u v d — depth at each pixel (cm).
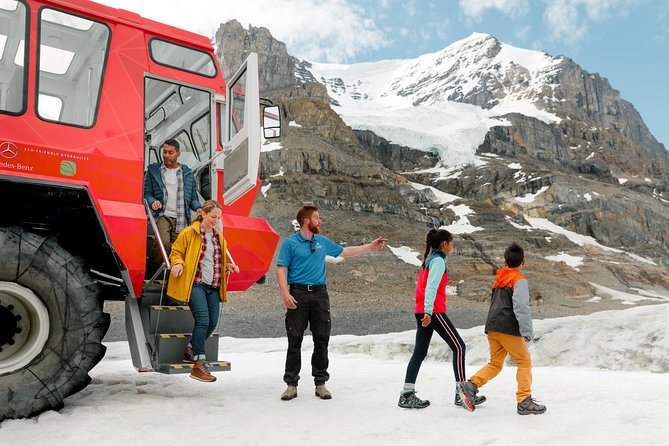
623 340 881
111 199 489
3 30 497
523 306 455
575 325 980
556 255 5853
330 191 5909
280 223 5034
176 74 561
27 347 446
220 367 497
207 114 626
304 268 526
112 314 2631
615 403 477
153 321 498
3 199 487
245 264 569
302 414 455
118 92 513
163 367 475
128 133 508
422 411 470
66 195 486
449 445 370
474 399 474
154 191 566
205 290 508
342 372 692
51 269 451
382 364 801
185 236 502
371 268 4603
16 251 438
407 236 5469
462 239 5878
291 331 520
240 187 540
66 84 512
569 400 502
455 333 489
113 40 521
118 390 563
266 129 601
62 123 480
